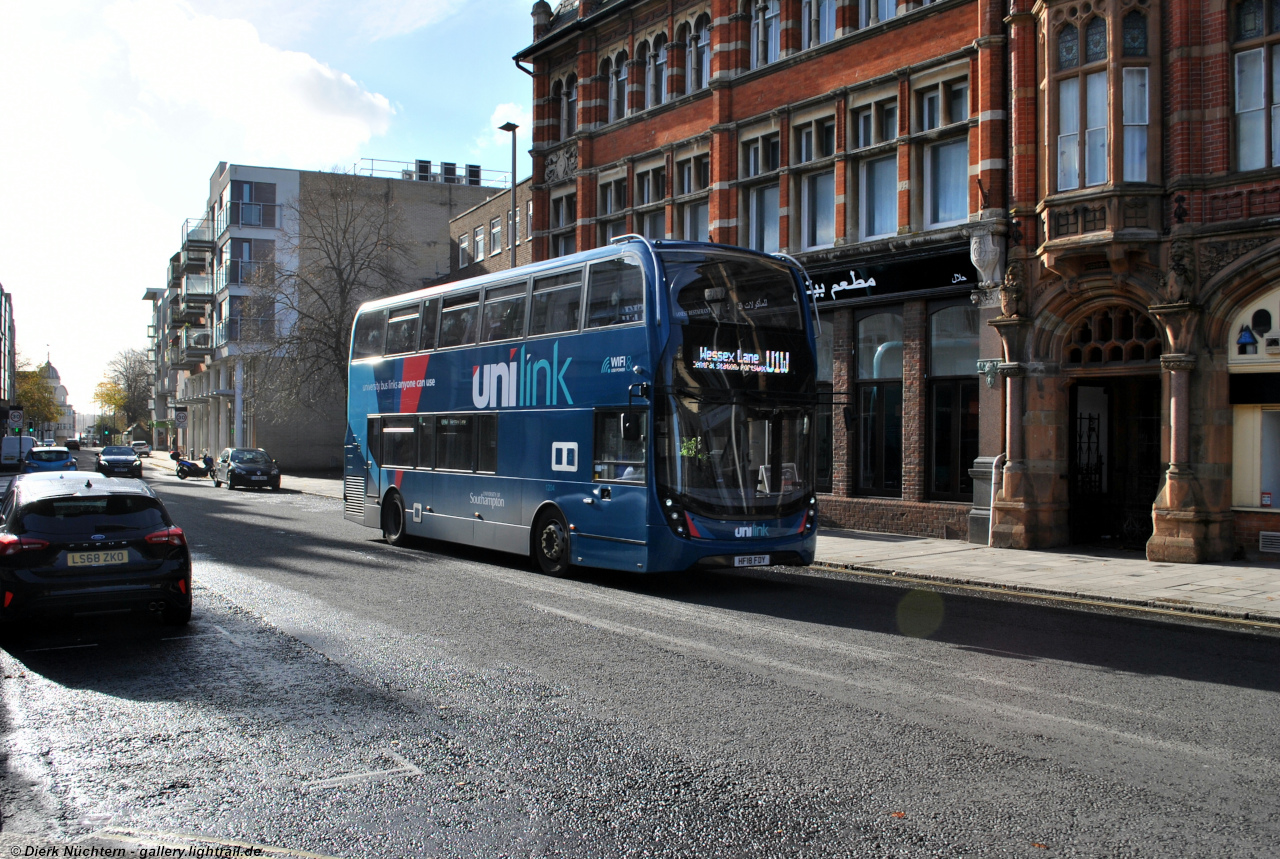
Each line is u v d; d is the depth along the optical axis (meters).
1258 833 4.46
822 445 21.11
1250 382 14.36
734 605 11.15
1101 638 9.27
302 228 55.22
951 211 18.84
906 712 6.50
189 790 5.05
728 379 12.20
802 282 13.06
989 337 17.39
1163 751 5.68
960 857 4.20
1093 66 15.50
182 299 72.62
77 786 5.11
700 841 4.38
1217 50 14.55
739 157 23.00
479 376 15.29
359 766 5.42
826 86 20.94
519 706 6.64
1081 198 15.48
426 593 11.65
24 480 9.44
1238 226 14.18
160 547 9.11
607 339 12.59
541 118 29.77
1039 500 16.69
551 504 13.55
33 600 8.52
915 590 12.61
